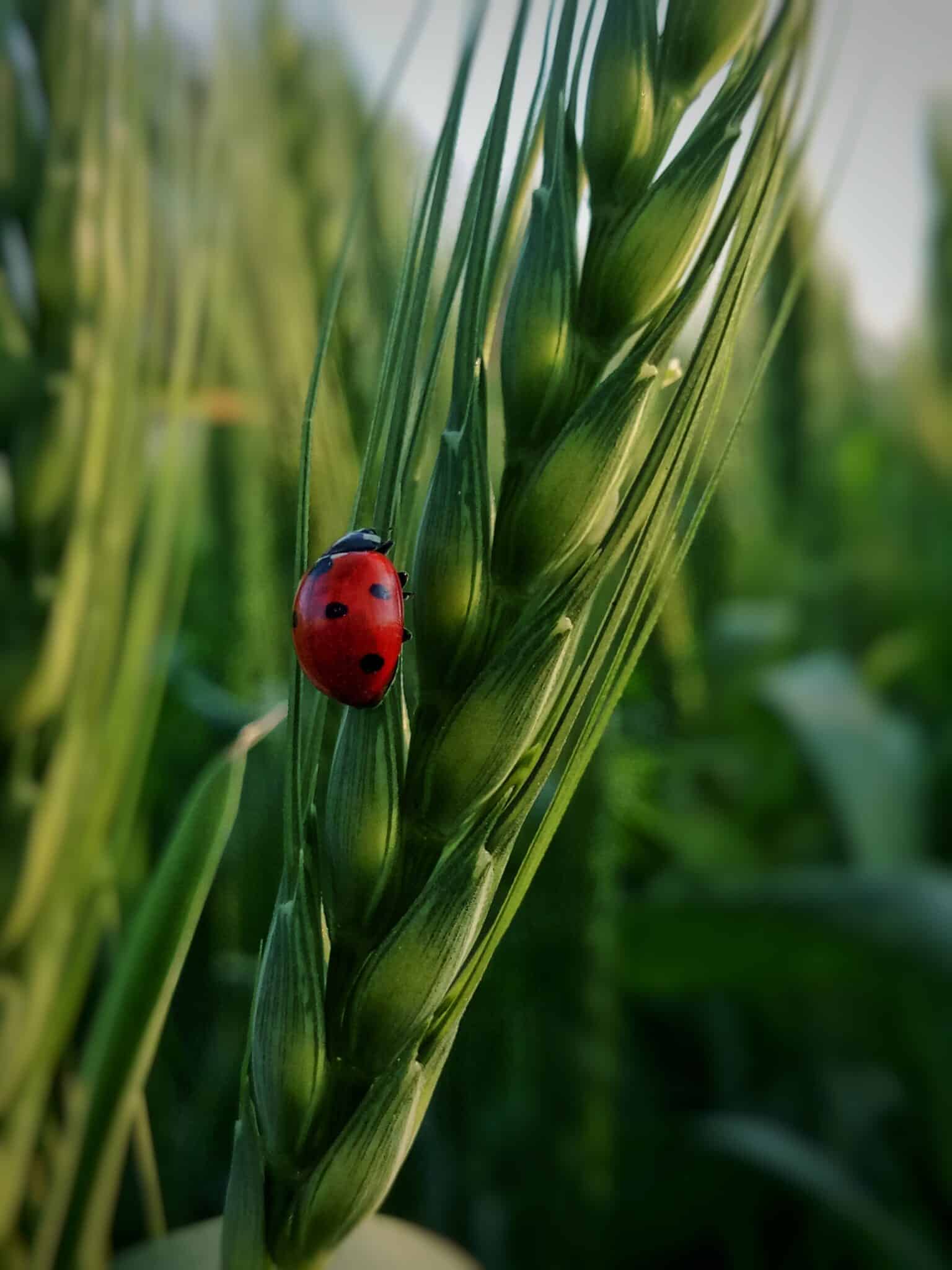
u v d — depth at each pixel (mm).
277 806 115
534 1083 119
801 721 217
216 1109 128
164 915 67
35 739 83
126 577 92
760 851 228
